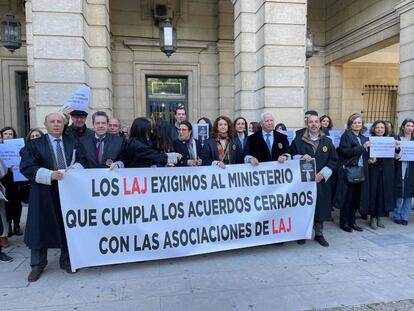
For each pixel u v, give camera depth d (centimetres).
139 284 345
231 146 474
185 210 396
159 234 387
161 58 1038
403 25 810
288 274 366
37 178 344
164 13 1007
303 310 296
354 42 1011
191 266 388
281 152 451
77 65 639
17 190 499
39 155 359
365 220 588
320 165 456
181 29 1041
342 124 1171
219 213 408
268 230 427
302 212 441
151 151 393
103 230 370
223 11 1032
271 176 430
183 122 471
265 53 679
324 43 1165
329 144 462
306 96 1168
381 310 297
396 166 543
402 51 817
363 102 1191
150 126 406
